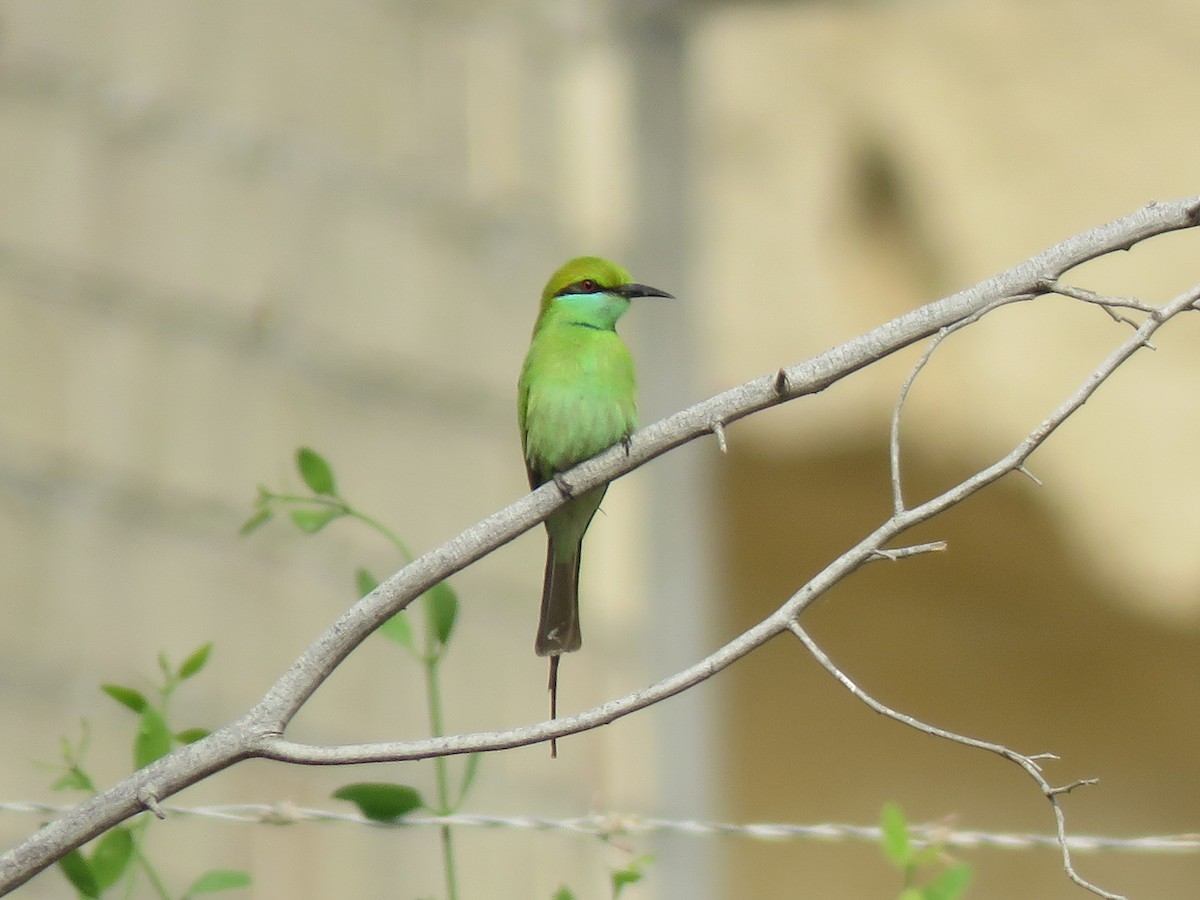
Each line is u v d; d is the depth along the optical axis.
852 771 22.25
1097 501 20.42
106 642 10.14
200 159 11.02
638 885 12.07
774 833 6.15
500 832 11.41
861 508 20.80
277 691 5.00
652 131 13.37
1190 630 21.36
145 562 10.37
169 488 10.56
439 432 11.93
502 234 12.52
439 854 11.09
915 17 19.59
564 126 12.98
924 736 22.33
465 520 11.96
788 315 19.39
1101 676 22.19
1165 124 19.78
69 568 10.05
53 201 10.34
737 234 19.53
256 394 11.03
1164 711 22.11
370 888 10.72
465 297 12.20
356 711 10.97
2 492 9.84
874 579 22.14
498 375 12.37
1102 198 19.77
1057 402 20.05
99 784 9.94
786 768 22.19
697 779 12.79
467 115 12.44
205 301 10.92
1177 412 20.05
